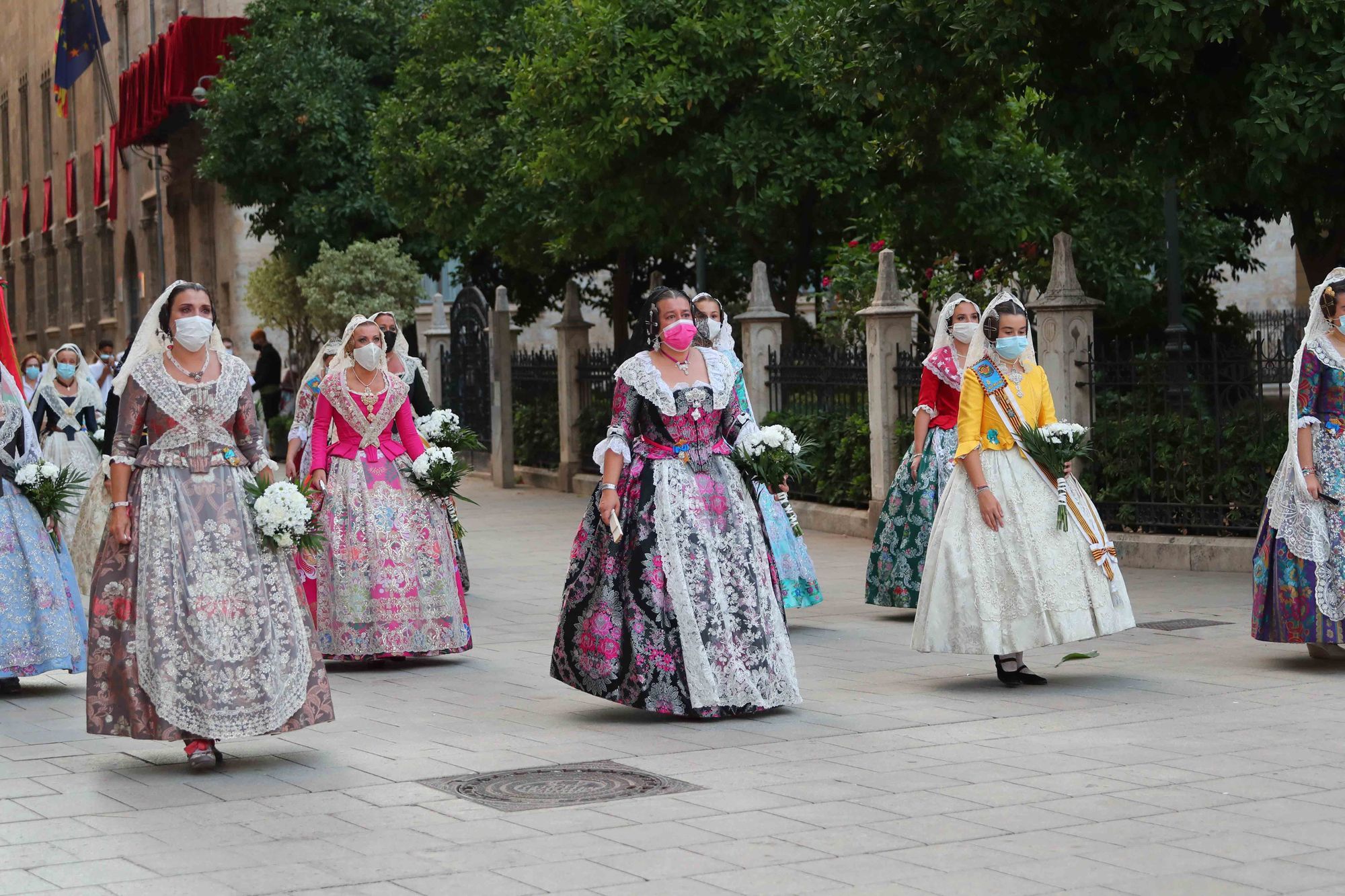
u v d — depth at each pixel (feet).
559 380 65.82
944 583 24.41
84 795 18.81
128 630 20.03
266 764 20.36
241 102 90.53
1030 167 52.44
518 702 24.53
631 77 52.49
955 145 49.34
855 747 20.52
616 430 22.85
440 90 74.95
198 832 16.92
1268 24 33.17
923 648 24.54
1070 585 24.11
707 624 22.35
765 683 22.53
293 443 33.06
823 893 14.28
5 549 25.91
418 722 23.03
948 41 36.68
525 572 41.93
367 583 28.04
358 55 94.89
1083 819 16.65
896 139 43.93
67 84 151.74
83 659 26.78
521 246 69.62
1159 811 16.90
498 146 71.61
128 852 16.16
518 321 88.89
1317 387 24.94
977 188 52.39
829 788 18.25
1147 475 39.32
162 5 124.57
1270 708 22.25
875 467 45.96
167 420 20.30
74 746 21.93
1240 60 34.65
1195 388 38.29
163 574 19.98
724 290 80.69
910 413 44.80
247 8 96.32
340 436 28.84
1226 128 35.65
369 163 90.99
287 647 20.35
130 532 20.25
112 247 156.56
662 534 22.57
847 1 38.09
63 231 175.22
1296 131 31.50
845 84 38.93
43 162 186.19
